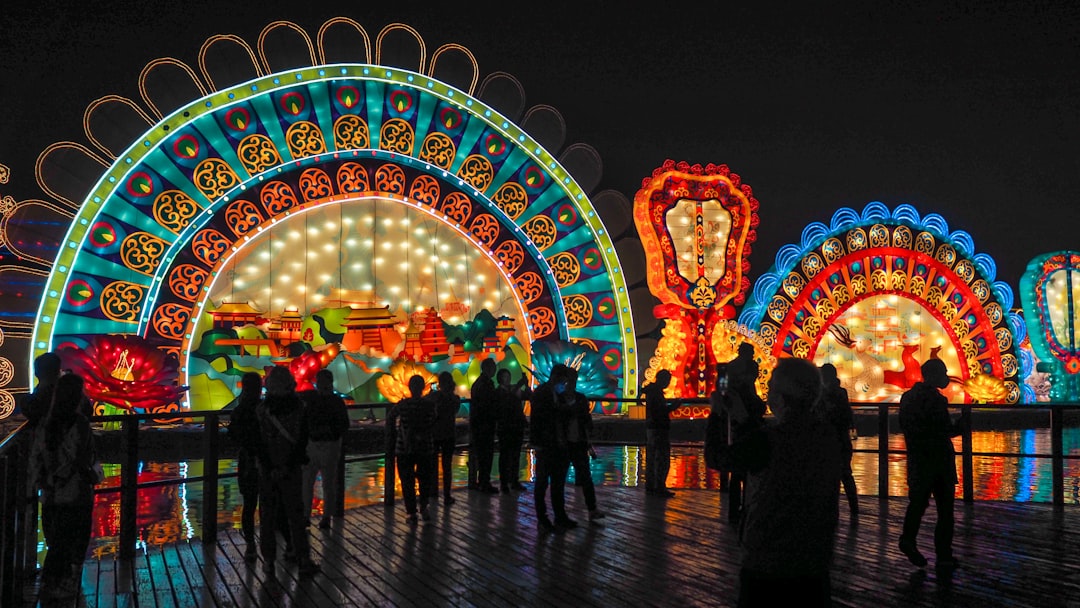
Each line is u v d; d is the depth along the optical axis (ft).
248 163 86.38
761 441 14.05
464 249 97.81
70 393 23.49
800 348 108.06
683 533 30.91
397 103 91.86
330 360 90.63
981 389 115.03
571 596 22.95
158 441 74.23
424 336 94.53
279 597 23.26
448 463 38.34
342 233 93.56
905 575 24.76
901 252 114.52
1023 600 22.33
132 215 81.61
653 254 96.32
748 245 99.45
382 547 29.04
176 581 25.18
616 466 67.67
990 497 51.01
